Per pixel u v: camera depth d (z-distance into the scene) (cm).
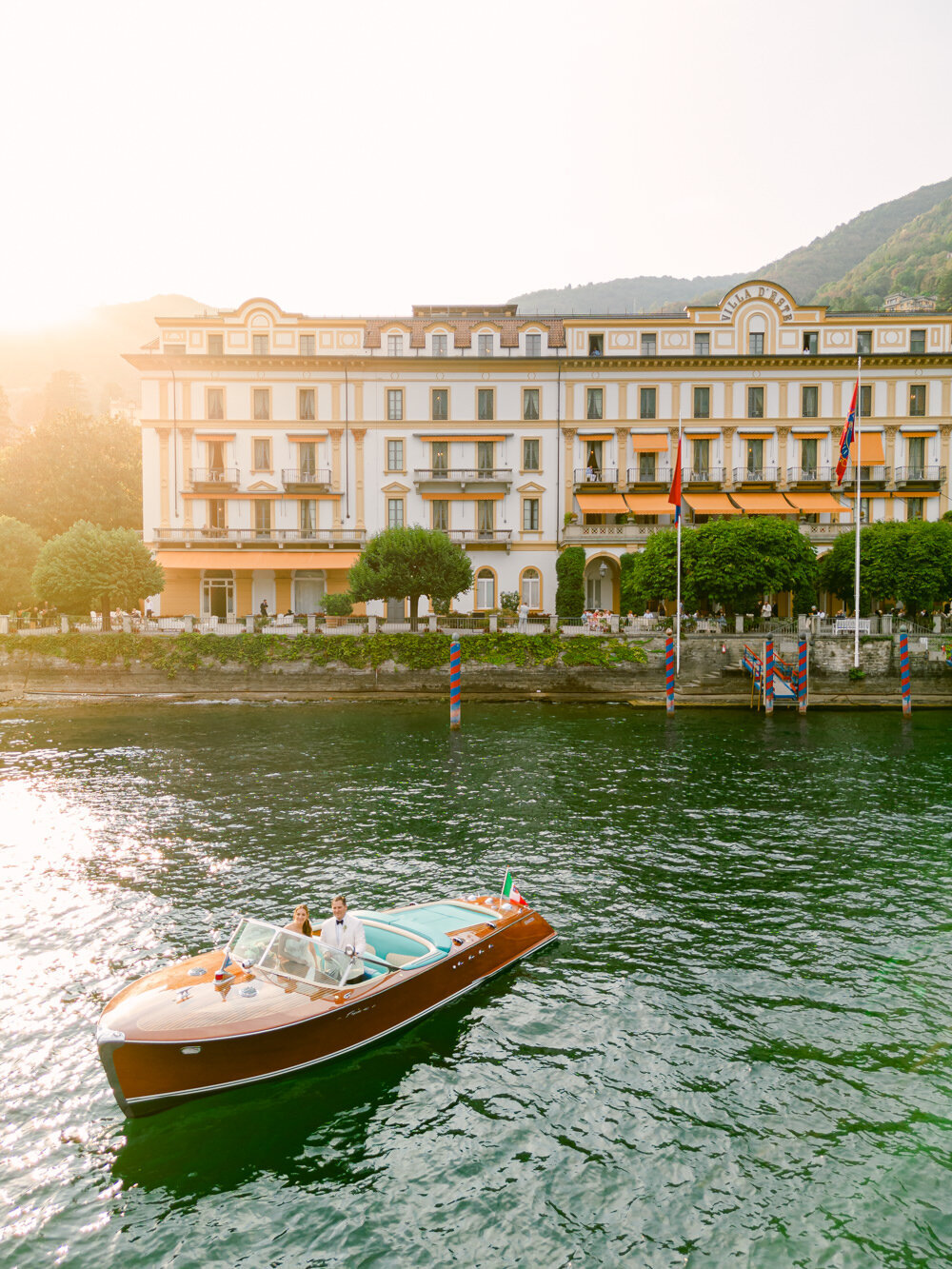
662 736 3108
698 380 5259
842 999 1148
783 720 3544
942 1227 750
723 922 1398
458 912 1298
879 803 2130
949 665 4075
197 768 2520
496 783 2328
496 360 5200
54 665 4141
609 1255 720
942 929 1370
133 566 4250
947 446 5300
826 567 4609
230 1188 809
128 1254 727
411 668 4156
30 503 6369
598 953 1290
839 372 5250
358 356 5172
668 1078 971
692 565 4122
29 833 1873
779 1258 716
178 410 5181
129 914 1420
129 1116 898
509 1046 1041
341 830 1891
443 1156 848
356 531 5206
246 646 4141
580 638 4147
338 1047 1005
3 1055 1010
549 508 5284
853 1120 895
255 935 1038
